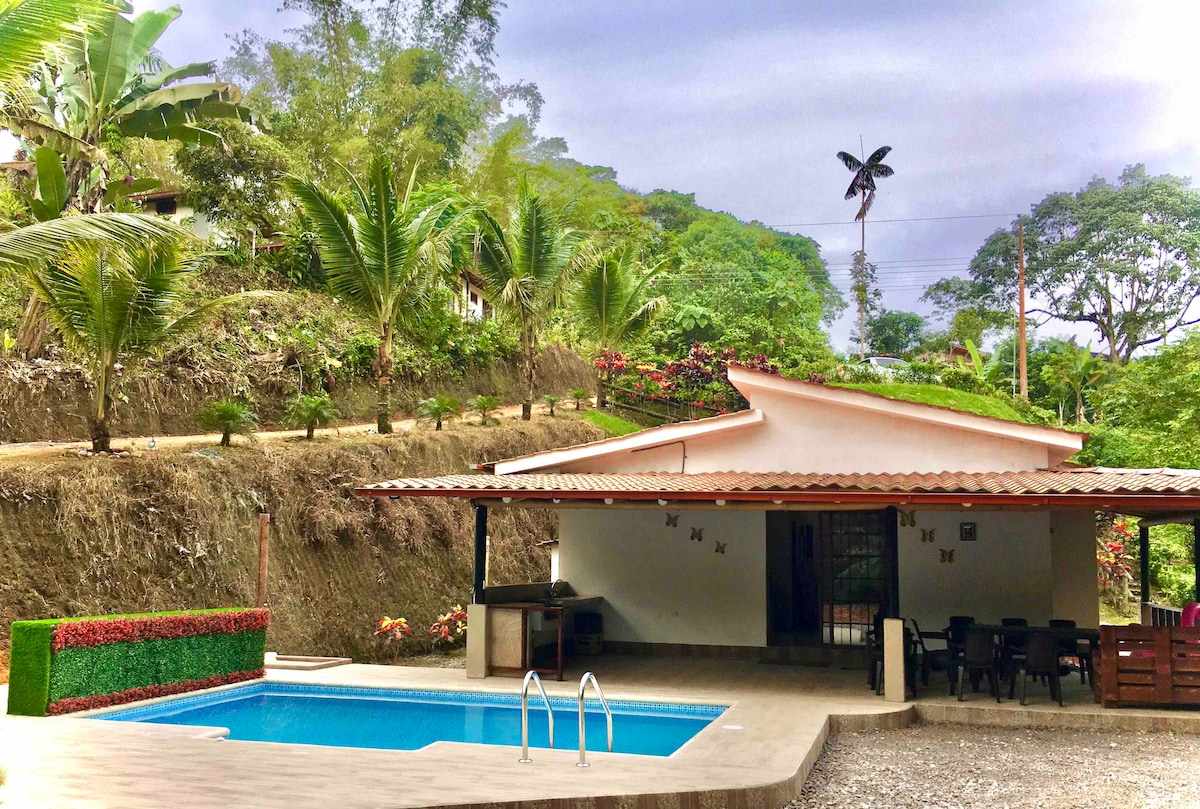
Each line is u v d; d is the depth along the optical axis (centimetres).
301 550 1582
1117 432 3188
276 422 2033
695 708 1141
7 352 1652
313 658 1419
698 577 1562
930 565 1473
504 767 764
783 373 3959
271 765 733
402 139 3884
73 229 1080
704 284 5453
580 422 2831
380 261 1988
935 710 1126
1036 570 1432
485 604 1339
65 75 1873
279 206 2770
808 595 1538
